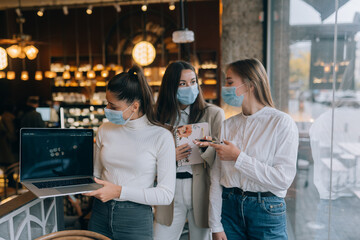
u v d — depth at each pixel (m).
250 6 4.00
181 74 1.84
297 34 2.38
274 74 3.33
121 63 8.37
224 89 1.61
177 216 1.93
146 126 1.52
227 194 1.59
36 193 1.31
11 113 6.43
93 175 1.61
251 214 1.50
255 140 1.53
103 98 8.06
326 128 1.75
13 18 8.57
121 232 1.50
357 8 1.38
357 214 1.38
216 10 7.91
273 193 1.49
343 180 1.51
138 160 1.47
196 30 8.00
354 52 1.39
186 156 1.82
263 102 1.56
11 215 1.42
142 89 1.50
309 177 2.08
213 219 1.65
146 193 1.42
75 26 8.44
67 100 8.04
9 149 5.88
